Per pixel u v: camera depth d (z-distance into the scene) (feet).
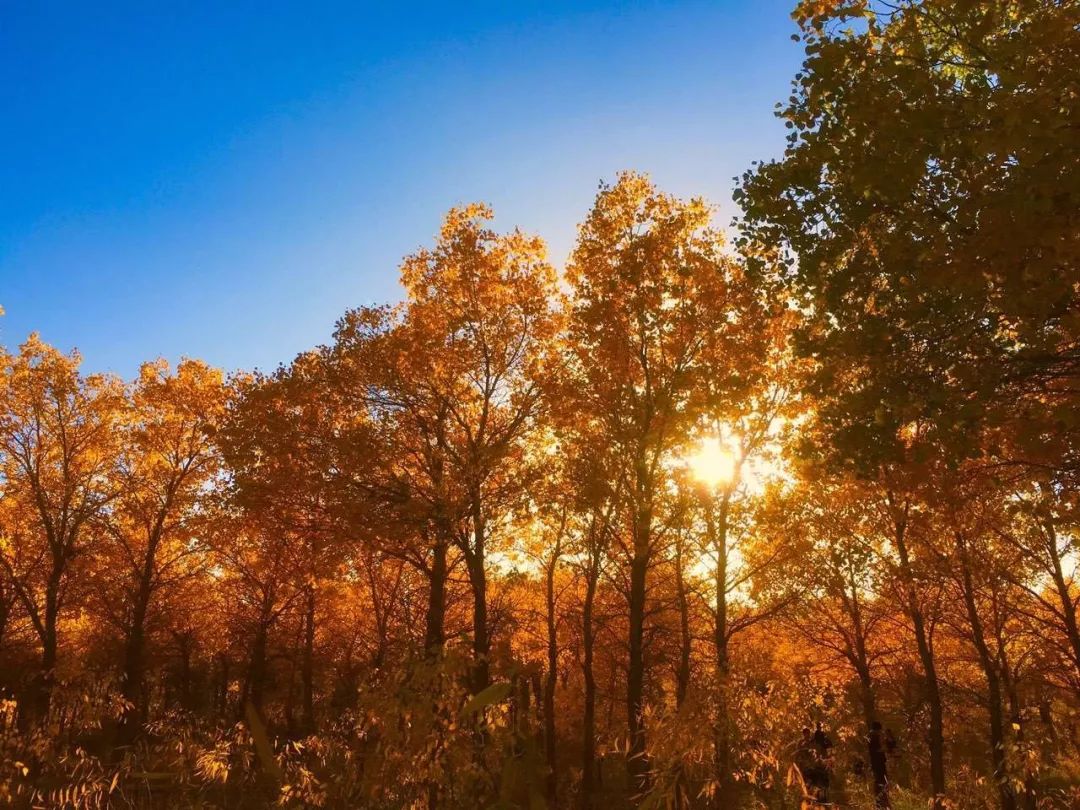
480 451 55.42
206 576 96.94
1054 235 17.13
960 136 20.21
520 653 72.23
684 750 18.57
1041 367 21.62
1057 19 17.06
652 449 50.93
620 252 51.47
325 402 55.26
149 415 89.40
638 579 50.57
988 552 48.80
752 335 49.37
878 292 24.34
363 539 51.11
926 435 23.43
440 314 59.11
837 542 55.67
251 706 9.00
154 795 21.70
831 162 23.73
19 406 86.07
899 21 24.54
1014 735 40.29
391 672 16.92
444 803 14.78
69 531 87.86
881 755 45.47
